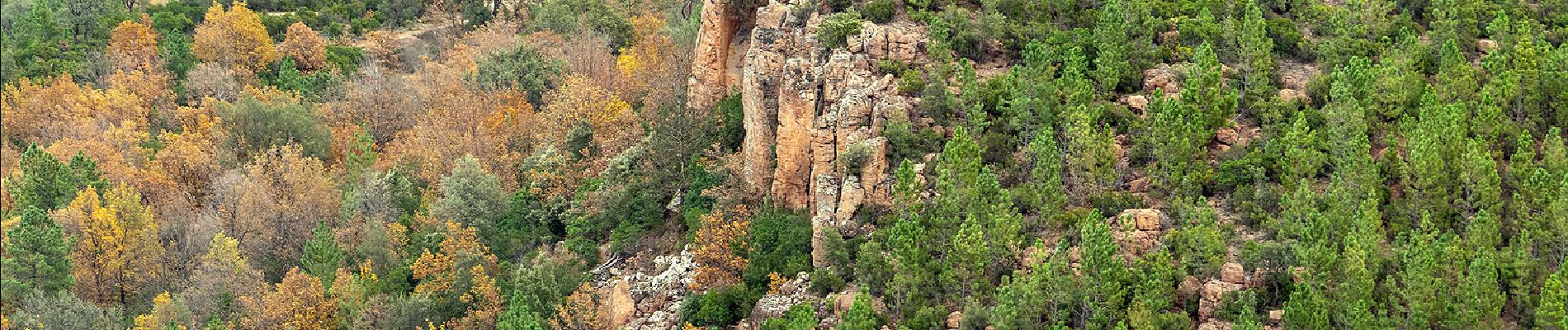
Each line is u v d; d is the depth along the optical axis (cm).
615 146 12319
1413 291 8219
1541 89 10188
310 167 13925
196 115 15725
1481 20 11638
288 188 13512
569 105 13575
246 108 15362
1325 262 8412
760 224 10256
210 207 13688
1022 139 10000
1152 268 8519
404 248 12144
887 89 10338
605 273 10894
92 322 12006
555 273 10675
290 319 11138
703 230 10225
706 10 11938
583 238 11362
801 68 10506
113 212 13025
